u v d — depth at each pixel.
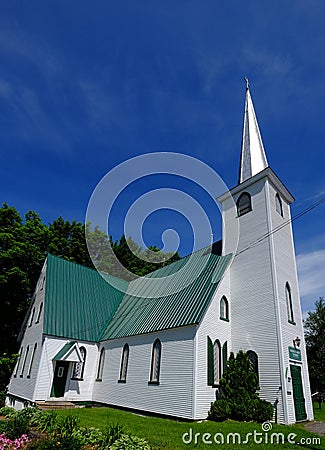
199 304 18.11
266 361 17.19
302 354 18.77
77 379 22.81
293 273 20.86
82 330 24.41
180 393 15.95
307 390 17.91
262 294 18.78
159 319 19.78
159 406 16.89
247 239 21.34
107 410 18.70
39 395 20.67
